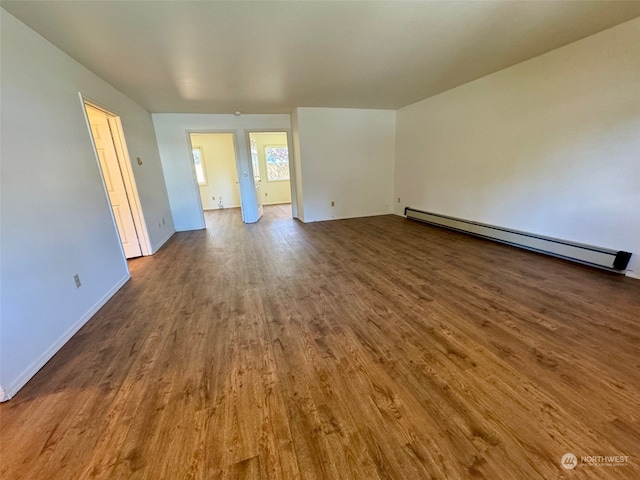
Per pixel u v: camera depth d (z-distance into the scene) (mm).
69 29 2055
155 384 1545
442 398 1368
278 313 2246
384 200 6211
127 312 2379
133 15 1931
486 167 3828
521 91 3209
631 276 2523
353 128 5594
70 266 2166
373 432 1211
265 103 4699
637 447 1094
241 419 1303
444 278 2748
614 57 2395
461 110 4094
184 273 3236
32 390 1530
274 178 8453
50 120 2148
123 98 3734
